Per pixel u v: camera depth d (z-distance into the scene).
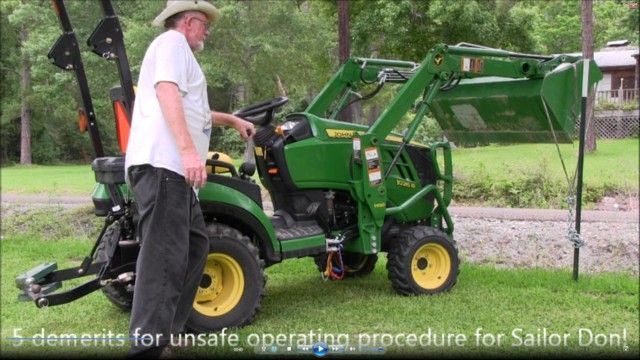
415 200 5.66
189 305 3.79
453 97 6.28
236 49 16.48
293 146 5.15
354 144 5.28
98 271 4.54
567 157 13.84
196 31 3.89
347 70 6.02
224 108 24.53
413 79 5.42
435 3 14.59
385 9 14.92
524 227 7.96
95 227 9.24
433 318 4.82
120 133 4.61
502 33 15.95
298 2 17.69
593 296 5.45
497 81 5.98
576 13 32.25
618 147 19.48
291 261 6.82
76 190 14.13
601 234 7.43
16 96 31.36
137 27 14.59
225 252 4.54
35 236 9.03
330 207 5.35
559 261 6.77
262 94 19.20
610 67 32.53
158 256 3.55
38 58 17.88
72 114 28.72
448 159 6.03
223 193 4.60
